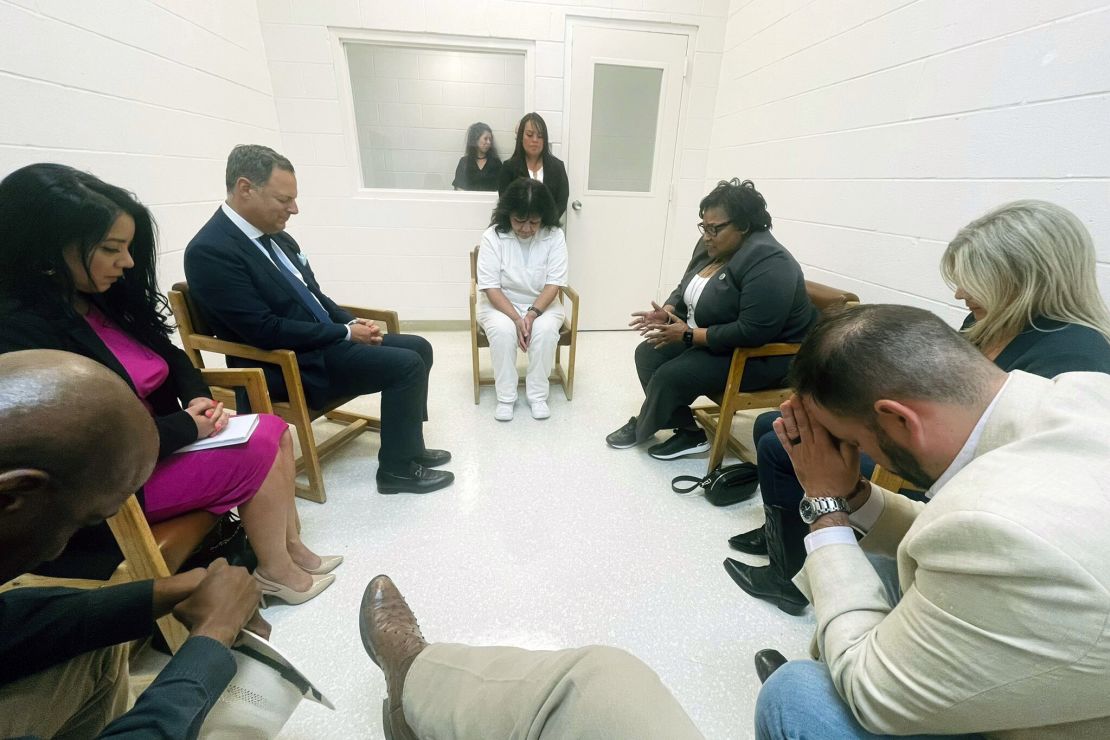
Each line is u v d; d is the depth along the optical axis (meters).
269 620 1.20
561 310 2.42
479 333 2.38
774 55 2.43
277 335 1.48
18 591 0.66
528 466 1.89
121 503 0.51
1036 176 1.27
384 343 1.88
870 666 0.53
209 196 2.23
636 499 1.70
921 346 0.52
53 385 0.43
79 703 0.67
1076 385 0.51
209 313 1.46
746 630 1.21
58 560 0.85
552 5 2.79
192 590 0.68
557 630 1.19
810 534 0.71
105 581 0.89
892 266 1.75
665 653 1.14
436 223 3.21
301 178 3.01
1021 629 0.41
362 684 1.04
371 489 1.72
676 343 2.03
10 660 0.60
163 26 1.91
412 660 0.84
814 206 2.16
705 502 1.70
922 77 1.58
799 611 1.24
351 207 3.11
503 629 1.19
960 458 0.54
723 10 2.90
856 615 0.61
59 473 0.44
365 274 3.28
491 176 3.19
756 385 1.77
